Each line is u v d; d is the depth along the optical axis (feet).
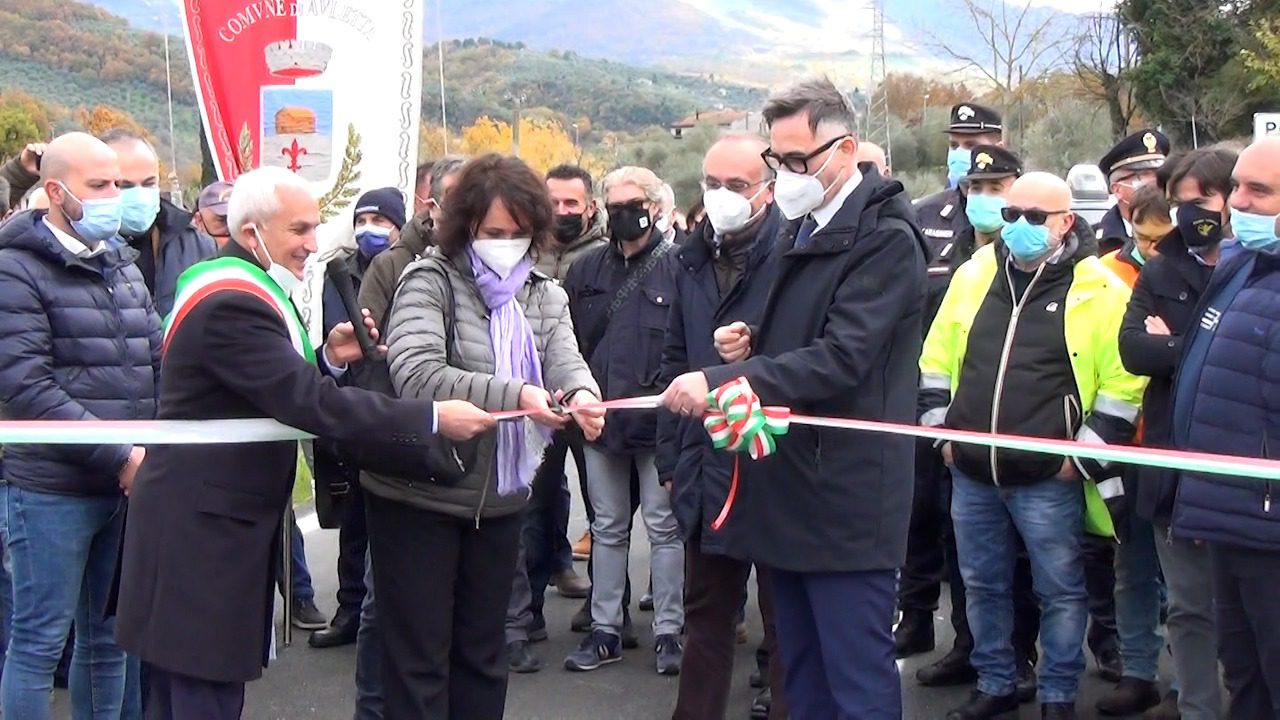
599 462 18.99
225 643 10.96
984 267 16.28
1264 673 12.11
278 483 11.38
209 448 11.03
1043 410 15.37
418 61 21.03
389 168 21.07
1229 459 11.41
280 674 18.78
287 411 10.84
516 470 12.36
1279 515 11.70
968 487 16.19
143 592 11.04
